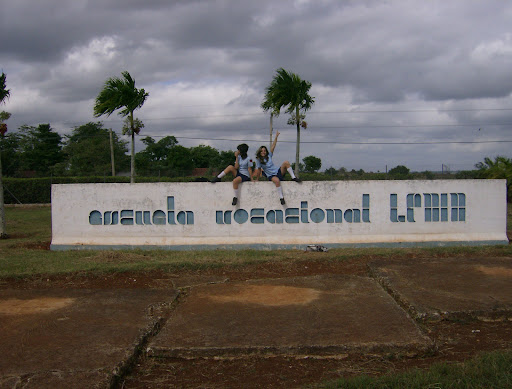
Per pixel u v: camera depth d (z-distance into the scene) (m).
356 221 9.73
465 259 7.93
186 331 4.74
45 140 53.59
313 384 3.68
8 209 24.19
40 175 44.50
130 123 13.51
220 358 4.27
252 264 8.02
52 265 7.97
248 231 9.71
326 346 4.27
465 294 5.84
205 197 9.71
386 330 4.65
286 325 4.86
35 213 21.03
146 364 4.21
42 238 12.14
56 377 3.72
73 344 4.41
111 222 9.81
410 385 3.47
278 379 3.84
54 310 5.50
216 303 5.71
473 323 5.12
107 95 12.76
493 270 7.09
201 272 7.64
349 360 4.18
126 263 8.08
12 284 7.04
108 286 6.93
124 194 9.77
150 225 9.76
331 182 9.70
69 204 9.87
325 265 8.01
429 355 4.25
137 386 3.79
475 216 9.82
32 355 4.15
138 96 13.13
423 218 9.77
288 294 6.05
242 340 4.46
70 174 45.50
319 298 5.84
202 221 9.73
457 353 4.31
